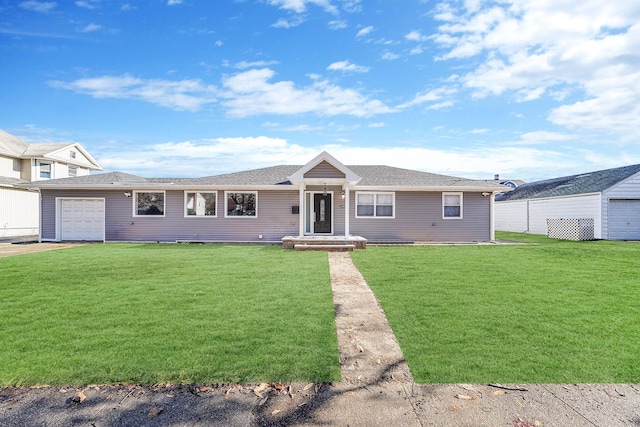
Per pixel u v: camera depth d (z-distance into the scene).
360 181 18.09
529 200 24.78
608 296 6.30
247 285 7.14
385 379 3.35
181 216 17.73
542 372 3.45
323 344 4.12
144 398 3.00
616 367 3.55
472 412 2.81
